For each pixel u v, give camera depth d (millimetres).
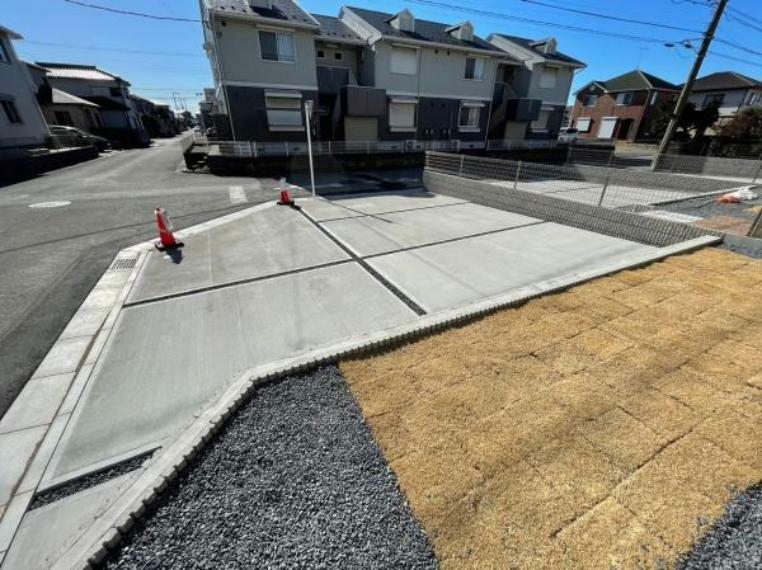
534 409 2039
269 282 3893
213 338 2902
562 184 10414
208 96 28156
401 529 1494
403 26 15031
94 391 2344
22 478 1771
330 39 13695
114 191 8945
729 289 3312
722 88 25266
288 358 2445
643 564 1329
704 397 2080
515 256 4586
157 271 4211
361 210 7035
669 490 1581
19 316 3262
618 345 2572
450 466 1728
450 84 16328
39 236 5484
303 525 1533
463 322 2916
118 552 1451
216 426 1961
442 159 8797
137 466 1841
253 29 11836
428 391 2207
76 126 22547
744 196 7129
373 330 2990
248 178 11328
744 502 1539
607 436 1854
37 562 1428
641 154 19875
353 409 2117
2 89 13281
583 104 30422
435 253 4695
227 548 1460
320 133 15562
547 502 1547
